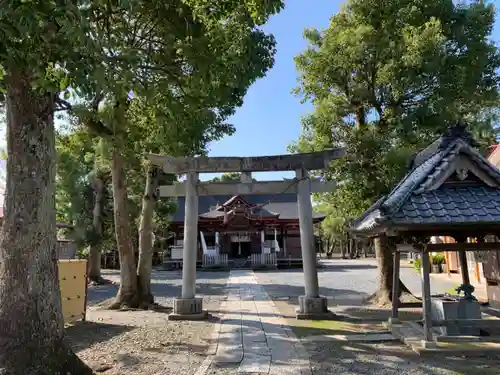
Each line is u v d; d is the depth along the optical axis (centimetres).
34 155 516
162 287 1973
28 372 471
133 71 582
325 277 2267
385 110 1149
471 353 636
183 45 706
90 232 2150
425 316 670
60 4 387
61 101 571
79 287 991
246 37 848
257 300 1411
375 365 604
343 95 1230
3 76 515
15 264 497
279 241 3844
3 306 491
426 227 641
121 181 1309
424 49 1002
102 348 725
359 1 1134
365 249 5150
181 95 898
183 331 873
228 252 3819
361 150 1117
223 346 735
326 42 1141
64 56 434
